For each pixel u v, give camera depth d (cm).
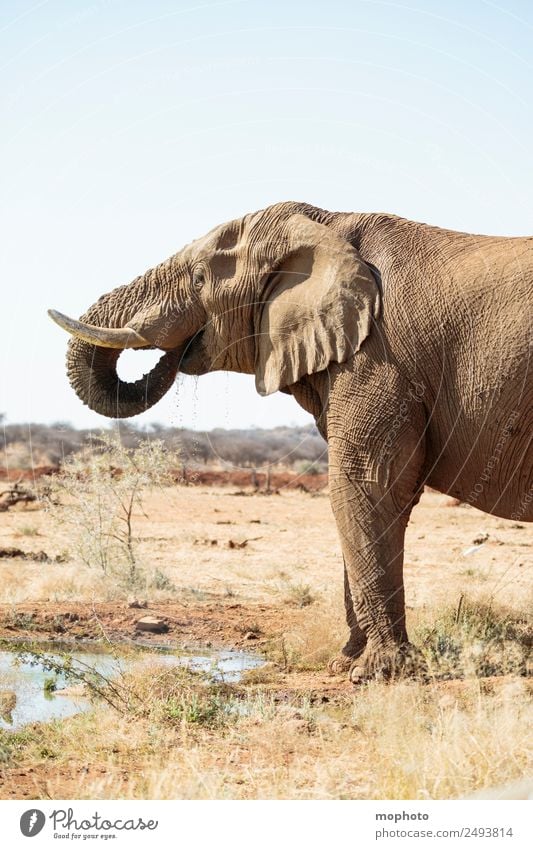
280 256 1148
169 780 763
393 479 1071
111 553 1842
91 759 865
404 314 1066
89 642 1334
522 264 1050
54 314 1259
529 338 1025
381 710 923
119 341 1258
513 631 1291
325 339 1090
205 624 1445
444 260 1082
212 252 1208
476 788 756
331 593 1603
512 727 821
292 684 1115
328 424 1099
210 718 973
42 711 1030
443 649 1155
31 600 1633
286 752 864
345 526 1088
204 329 1242
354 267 1085
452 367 1057
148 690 1026
